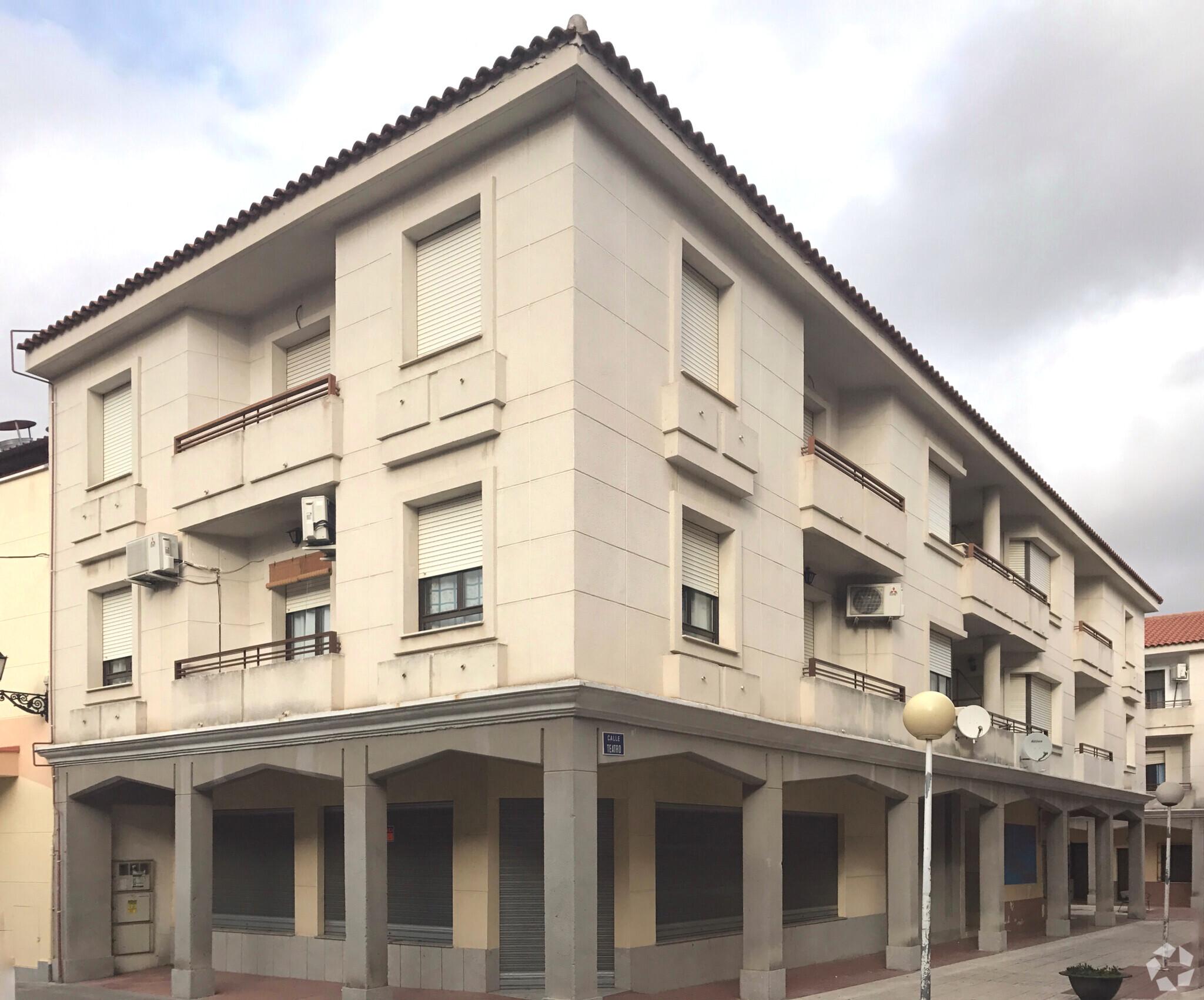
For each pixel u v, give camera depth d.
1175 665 41.59
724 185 15.51
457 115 13.86
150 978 17.86
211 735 15.81
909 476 21.69
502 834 15.12
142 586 18.16
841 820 20.89
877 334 19.58
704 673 14.44
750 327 16.77
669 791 16.25
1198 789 40.12
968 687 27.09
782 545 17.05
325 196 15.38
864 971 18.59
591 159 13.52
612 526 13.22
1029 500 27.44
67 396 20.66
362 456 15.04
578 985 11.70
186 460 17.53
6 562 21.27
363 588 14.71
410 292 14.93
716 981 16.59
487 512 13.38
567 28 12.79
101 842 18.67
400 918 15.85
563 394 12.91
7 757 20.03
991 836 23.16
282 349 18.44
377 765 13.88
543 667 12.57
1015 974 18.69
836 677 19.73
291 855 17.86
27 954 18.78
